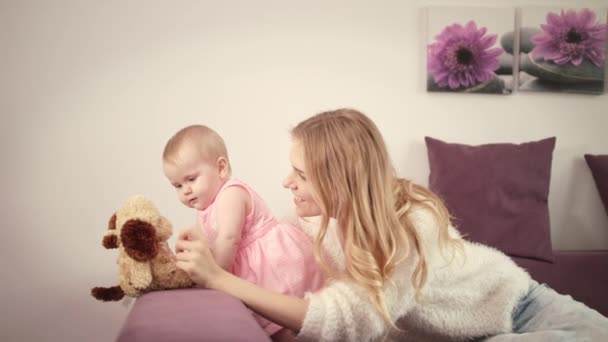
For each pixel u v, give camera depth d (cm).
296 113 262
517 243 251
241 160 257
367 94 267
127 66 250
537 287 168
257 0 258
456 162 257
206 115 255
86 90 248
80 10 247
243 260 155
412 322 150
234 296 126
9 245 244
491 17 273
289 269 153
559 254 258
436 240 140
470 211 253
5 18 242
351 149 135
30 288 246
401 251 132
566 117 284
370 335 129
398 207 140
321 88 263
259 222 158
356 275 128
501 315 154
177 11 253
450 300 150
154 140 252
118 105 250
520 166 257
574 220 285
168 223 135
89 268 249
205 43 255
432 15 269
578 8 281
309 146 137
